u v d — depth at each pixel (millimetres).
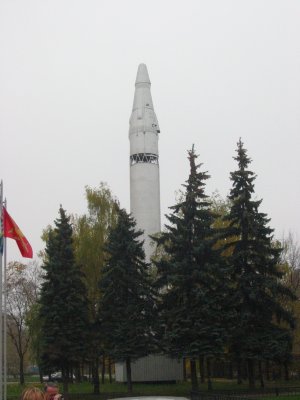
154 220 57375
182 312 35656
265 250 37625
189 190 38312
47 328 38281
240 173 38312
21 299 64812
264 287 36562
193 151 38844
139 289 38156
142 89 61375
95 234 46938
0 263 24328
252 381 36219
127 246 39469
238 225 39031
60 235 40531
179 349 35531
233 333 35812
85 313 38906
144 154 58969
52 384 11312
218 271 36094
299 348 47531
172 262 37438
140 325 37781
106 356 41406
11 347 86000
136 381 47062
